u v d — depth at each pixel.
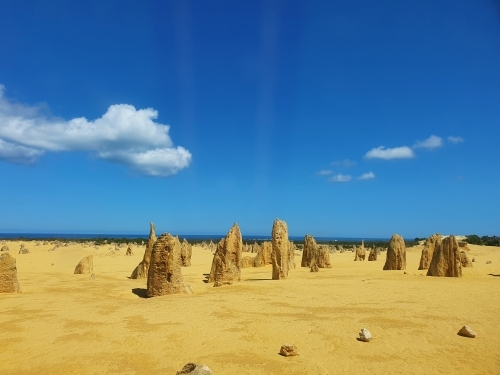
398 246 39.38
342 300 19.31
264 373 9.45
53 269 41.53
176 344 11.70
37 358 10.60
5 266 22.66
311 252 47.56
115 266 45.12
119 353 10.95
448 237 31.50
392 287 24.34
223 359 10.40
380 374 9.50
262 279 31.09
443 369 9.91
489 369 9.98
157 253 21.86
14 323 14.41
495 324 14.25
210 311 16.42
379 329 13.43
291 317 15.24
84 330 13.30
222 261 27.52
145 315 15.67
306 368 9.80
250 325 13.85
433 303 18.44
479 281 27.53
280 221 31.69
